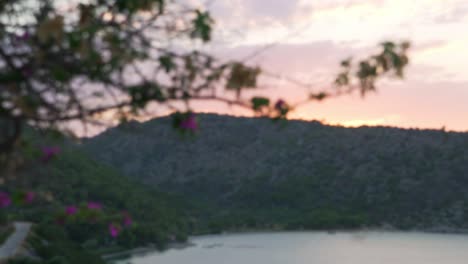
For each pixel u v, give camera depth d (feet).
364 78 18.51
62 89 17.58
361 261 396.16
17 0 18.24
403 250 467.52
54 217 23.06
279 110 17.80
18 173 16.85
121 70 17.80
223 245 485.97
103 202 440.04
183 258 387.75
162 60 17.84
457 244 524.52
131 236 393.70
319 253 437.99
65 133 17.89
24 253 221.66
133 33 18.25
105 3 18.31
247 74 17.30
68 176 420.77
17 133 16.47
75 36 16.67
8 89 16.97
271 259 398.21
